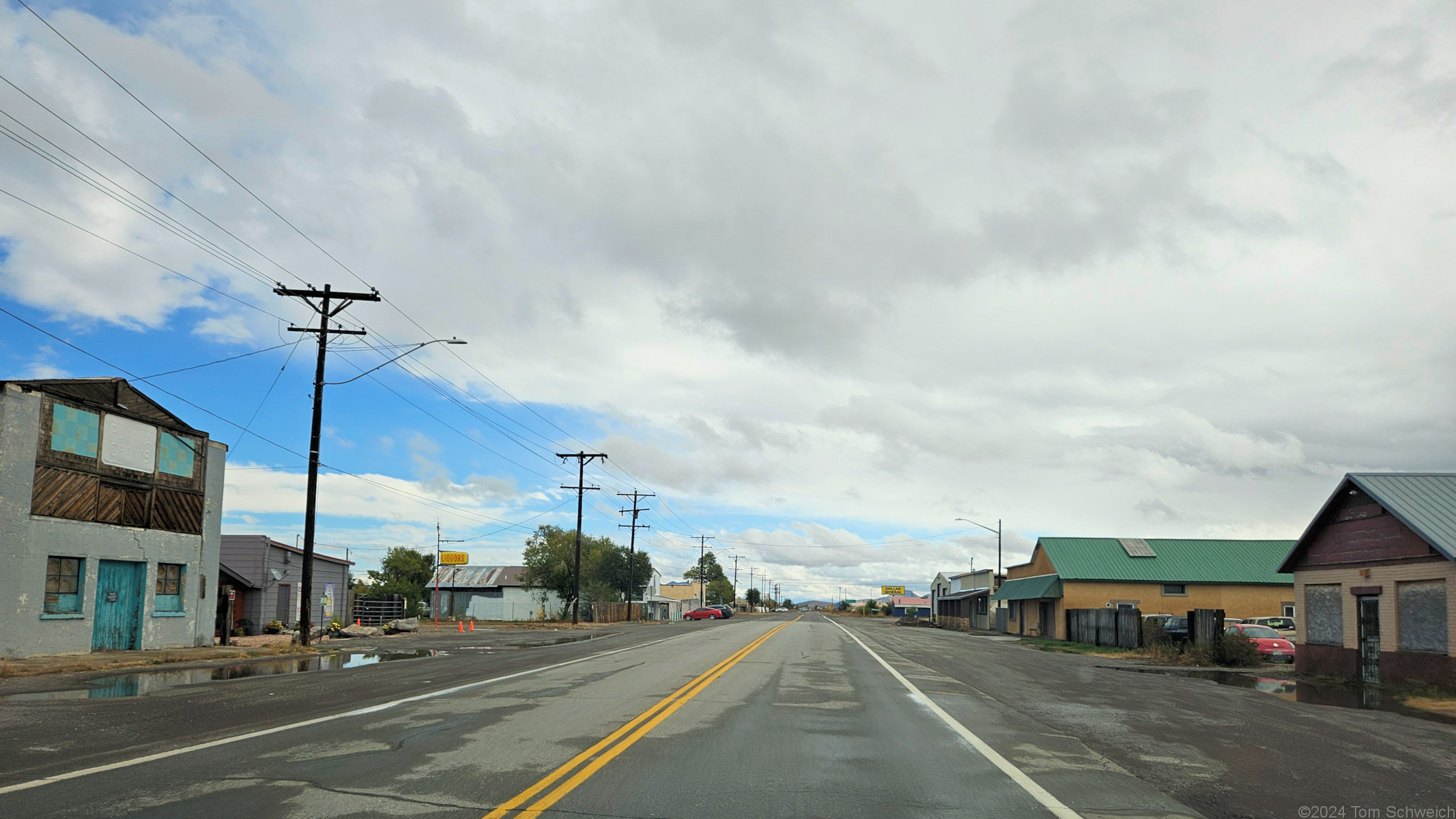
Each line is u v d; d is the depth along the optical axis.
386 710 12.01
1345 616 22.75
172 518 25.33
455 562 86.81
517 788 7.35
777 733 10.55
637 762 8.53
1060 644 42.81
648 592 106.19
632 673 18.59
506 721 11.05
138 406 24.25
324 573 42.84
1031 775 8.40
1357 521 22.41
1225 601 49.84
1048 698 15.77
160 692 14.12
